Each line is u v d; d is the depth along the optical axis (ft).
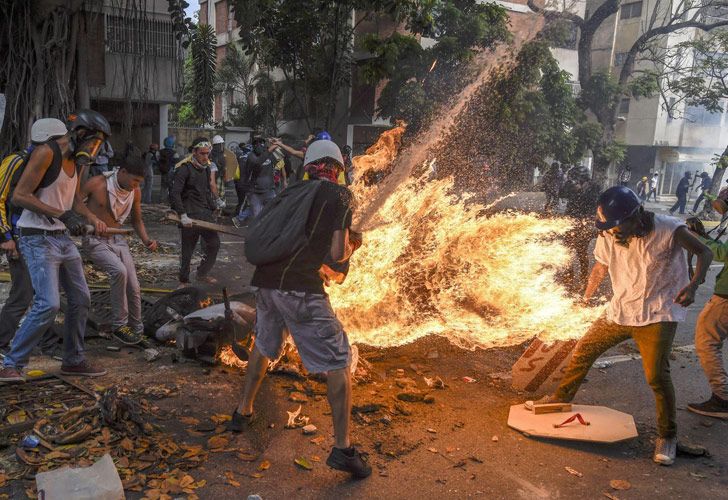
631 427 13.96
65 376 15.16
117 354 17.10
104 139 14.30
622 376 18.07
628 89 70.44
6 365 14.23
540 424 14.05
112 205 16.71
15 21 34.63
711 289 32.40
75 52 37.83
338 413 11.47
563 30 63.87
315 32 63.77
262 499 10.80
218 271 28.81
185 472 11.42
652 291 12.92
